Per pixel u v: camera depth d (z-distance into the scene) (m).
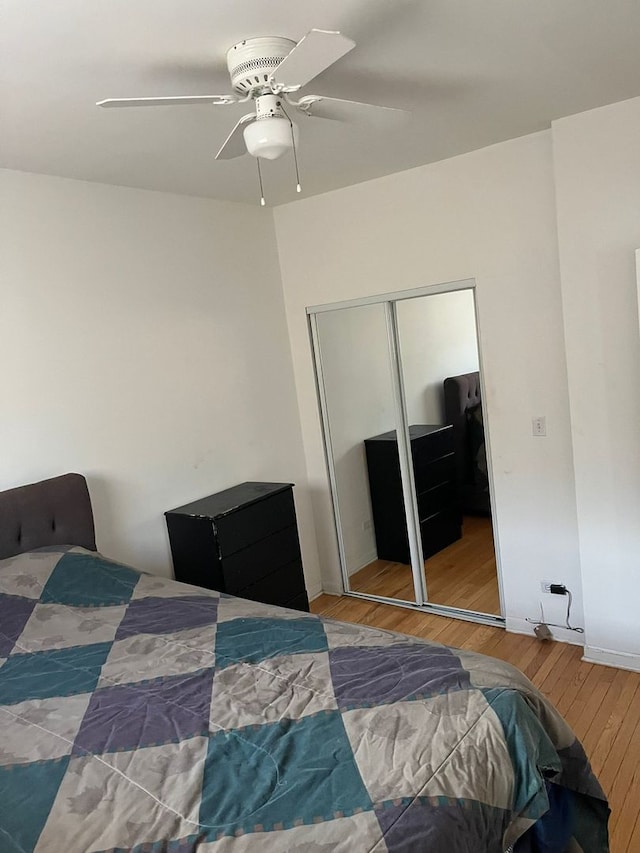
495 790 1.42
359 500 4.00
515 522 3.32
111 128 2.28
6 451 2.64
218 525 3.05
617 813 2.11
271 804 1.33
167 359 3.28
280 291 3.98
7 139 2.30
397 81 2.15
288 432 4.02
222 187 3.28
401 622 3.68
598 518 2.90
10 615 2.22
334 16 1.65
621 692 2.77
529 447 3.21
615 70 2.22
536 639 3.32
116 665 1.96
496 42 1.91
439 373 3.50
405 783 1.36
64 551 2.56
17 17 1.49
